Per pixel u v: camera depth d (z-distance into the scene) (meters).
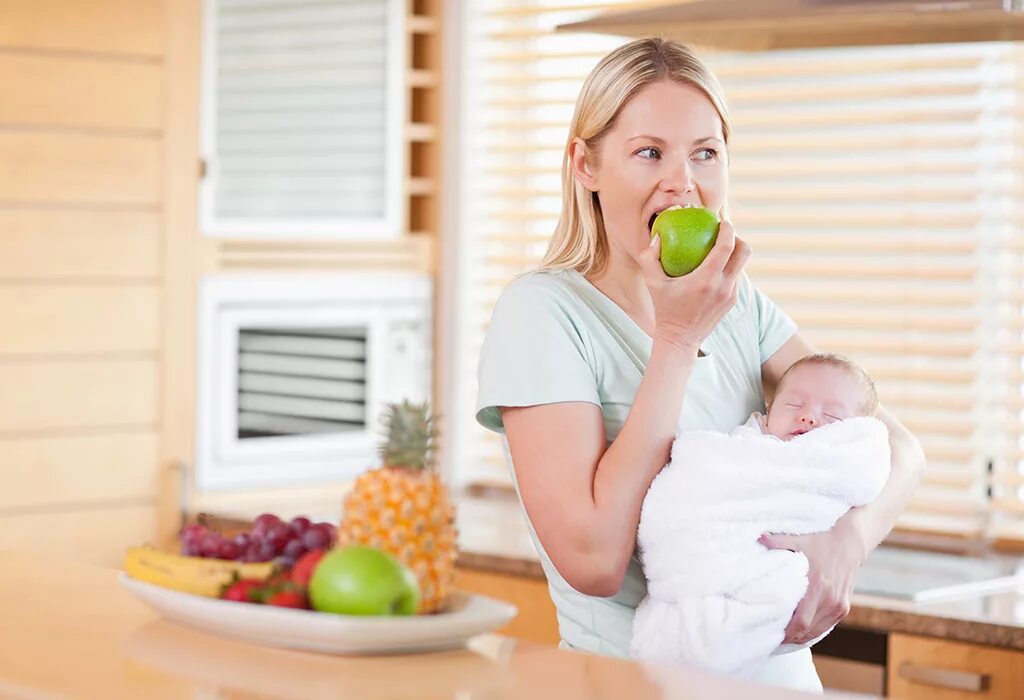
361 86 3.45
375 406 3.49
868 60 3.05
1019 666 2.12
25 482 3.00
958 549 2.91
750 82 3.21
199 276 3.22
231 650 1.29
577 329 1.63
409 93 3.54
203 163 3.22
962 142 2.96
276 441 3.34
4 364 2.98
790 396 1.76
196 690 1.16
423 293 3.56
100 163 3.09
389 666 1.24
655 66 1.64
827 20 1.97
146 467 3.16
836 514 1.63
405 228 3.55
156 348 3.17
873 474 1.64
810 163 3.14
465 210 3.56
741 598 1.58
